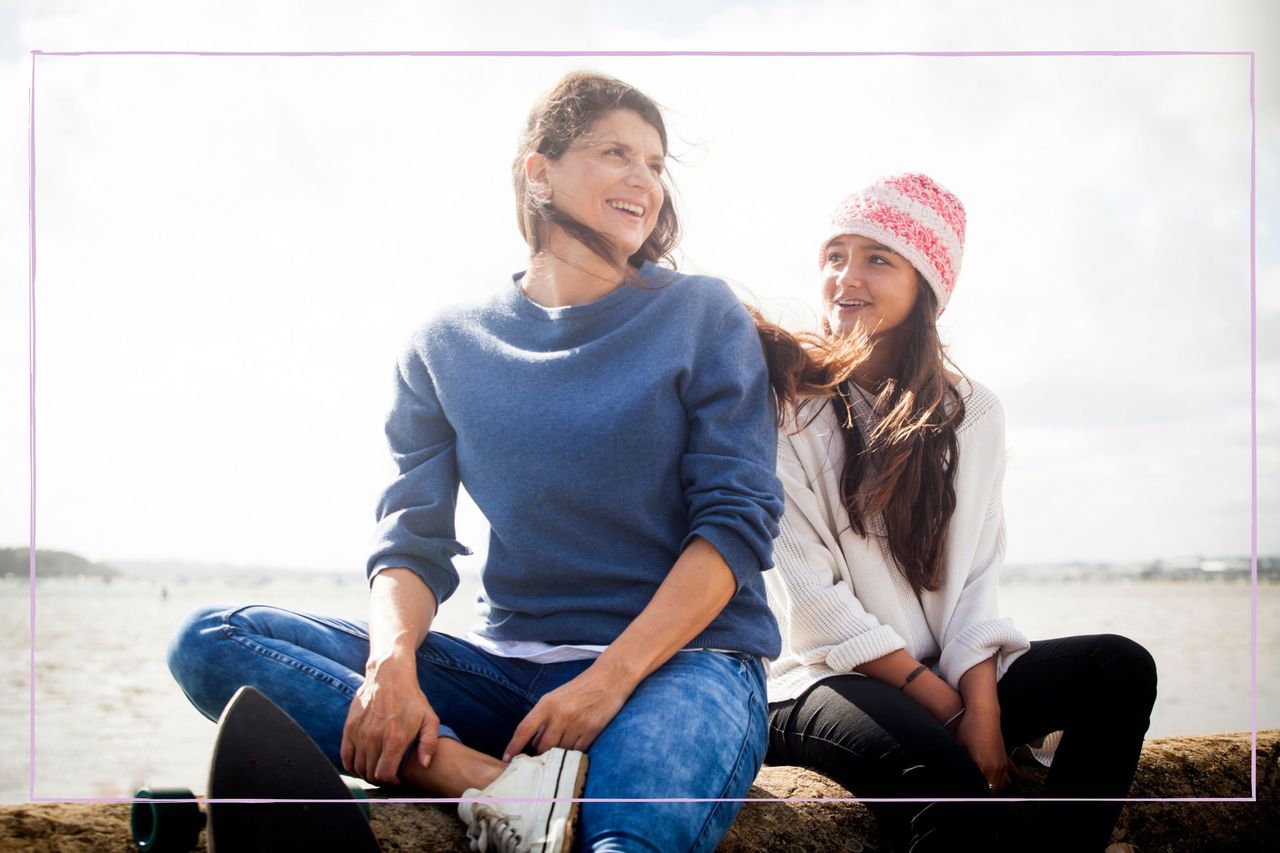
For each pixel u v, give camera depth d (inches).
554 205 67.7
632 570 63.7
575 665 63.2
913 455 76.6
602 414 63.7
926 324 80.5
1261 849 80.0
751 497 62.7
